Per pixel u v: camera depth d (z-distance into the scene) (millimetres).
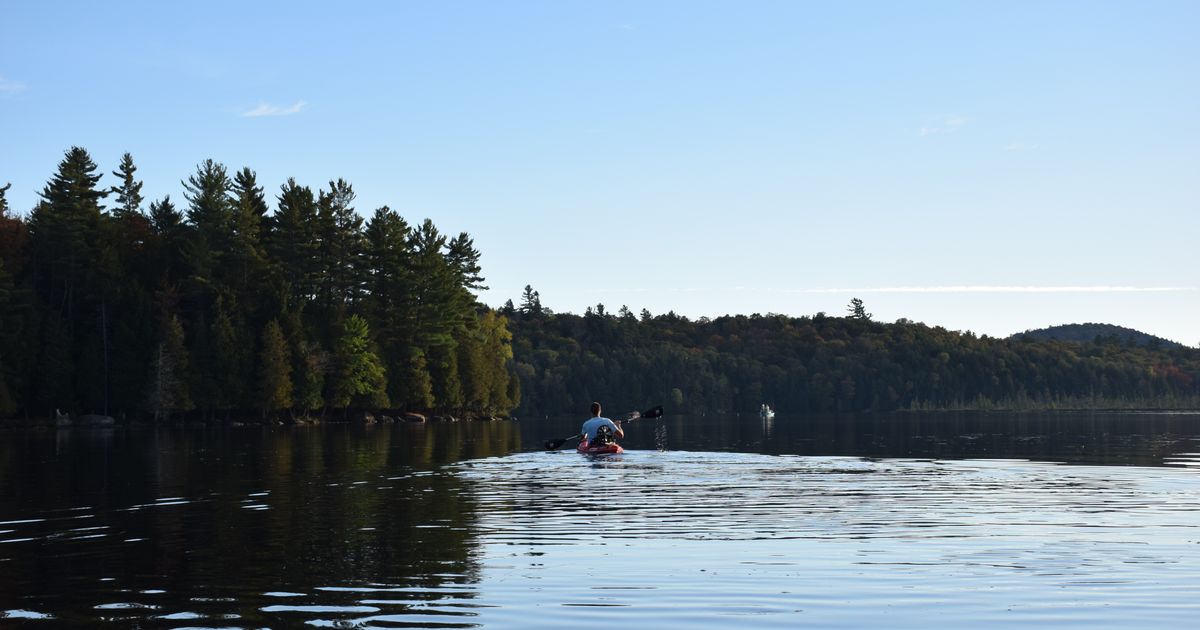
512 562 10711
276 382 87188
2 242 88312
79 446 42281
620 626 7977
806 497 17266
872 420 105625
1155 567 10305
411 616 8297
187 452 35656
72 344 87062
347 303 103938
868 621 8109
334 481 21203
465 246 118250
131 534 12938
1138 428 63906
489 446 39188
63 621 8133
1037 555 11031
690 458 28484
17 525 13938
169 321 85938
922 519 14109
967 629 7867
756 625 8000
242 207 95625
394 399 102188
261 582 9672
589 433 30391
